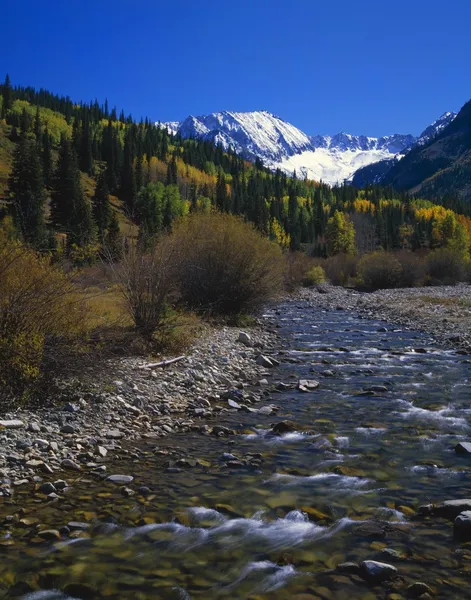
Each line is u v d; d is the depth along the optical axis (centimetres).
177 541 454
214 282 1925
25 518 488
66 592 380
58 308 828
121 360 1080
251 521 493
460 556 426
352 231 11169
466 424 821
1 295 761
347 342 1770
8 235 805
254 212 10819
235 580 397
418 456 675
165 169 15688
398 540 455
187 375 1089
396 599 370
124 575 402
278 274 2161
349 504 530
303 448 708
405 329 2153
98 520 488
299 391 1058
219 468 630
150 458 663
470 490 563
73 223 5044
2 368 764
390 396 1012
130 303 1234
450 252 6069
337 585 389
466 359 1430
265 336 1827
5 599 370
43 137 12000
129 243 1303
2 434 671
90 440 704
